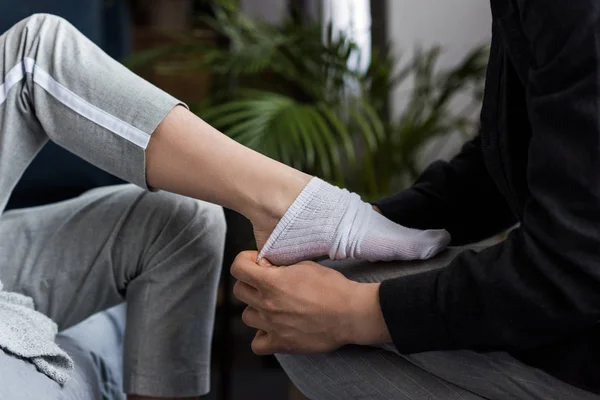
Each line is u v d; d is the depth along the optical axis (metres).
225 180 0.83
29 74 0.86
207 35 2.47
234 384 2.04
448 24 2.59
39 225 1.00
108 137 0.84
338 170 1.90
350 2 2.62
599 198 0.62
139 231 0.99
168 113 0.84
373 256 0.85
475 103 2.54
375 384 0.84
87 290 1.00
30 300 0.95
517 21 0.68
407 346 0.73
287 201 0.82
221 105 1.97
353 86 2.20
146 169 0.85
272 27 2.15
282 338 0.82
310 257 0.85
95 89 0.85
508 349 0.70
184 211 1.00
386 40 2.60
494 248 0.71
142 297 1.00
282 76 2.21
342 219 0.83
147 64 2.22
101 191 1.07
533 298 0.66
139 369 0.99
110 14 1.91
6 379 0.72
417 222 0.97
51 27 0.88
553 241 0.64
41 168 1.38
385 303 0.74
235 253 2.06
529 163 0.67
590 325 0.68
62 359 0.84
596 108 0.61
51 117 0.86
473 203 0.98
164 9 2.51
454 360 0.77
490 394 0.79
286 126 1.74
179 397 1.01
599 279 0.62
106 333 1.17
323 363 0.87
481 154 0.98
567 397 0.73
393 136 2.11
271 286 0.80
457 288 0.71
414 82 2.47
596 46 0.61
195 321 1.00
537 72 0.65
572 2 0.62
